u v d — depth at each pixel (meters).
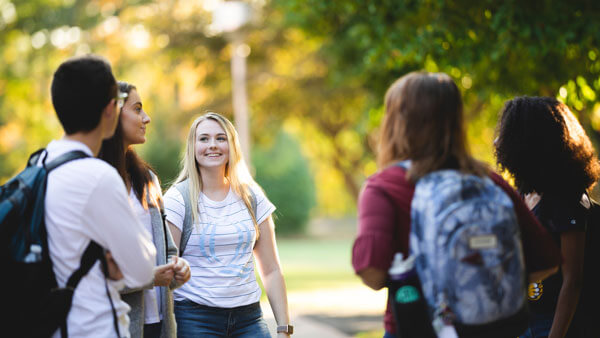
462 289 3.08
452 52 10.51
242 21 19.53
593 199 4.63
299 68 26.31
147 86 30.12
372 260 3.20
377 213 3.25
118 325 3.26
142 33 25.42
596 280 4.18
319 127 30.95
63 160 3.23
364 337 10.44
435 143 3.31
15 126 34.25
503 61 10.92
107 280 3.25
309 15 14.15
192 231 5.07
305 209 63.50
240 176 5.31
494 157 4.53
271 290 5.31
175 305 5.05
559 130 4.22
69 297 3.13
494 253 3.11
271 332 5.90
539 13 9.41
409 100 3.35
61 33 25.66
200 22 24.88
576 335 4.20
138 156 4.51
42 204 3.15
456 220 3.09
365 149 30.39
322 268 27.81
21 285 3.06
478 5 9.98
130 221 3.25
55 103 3.29
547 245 3.45
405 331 3.19
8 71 27.20
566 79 10.52
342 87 24.22
